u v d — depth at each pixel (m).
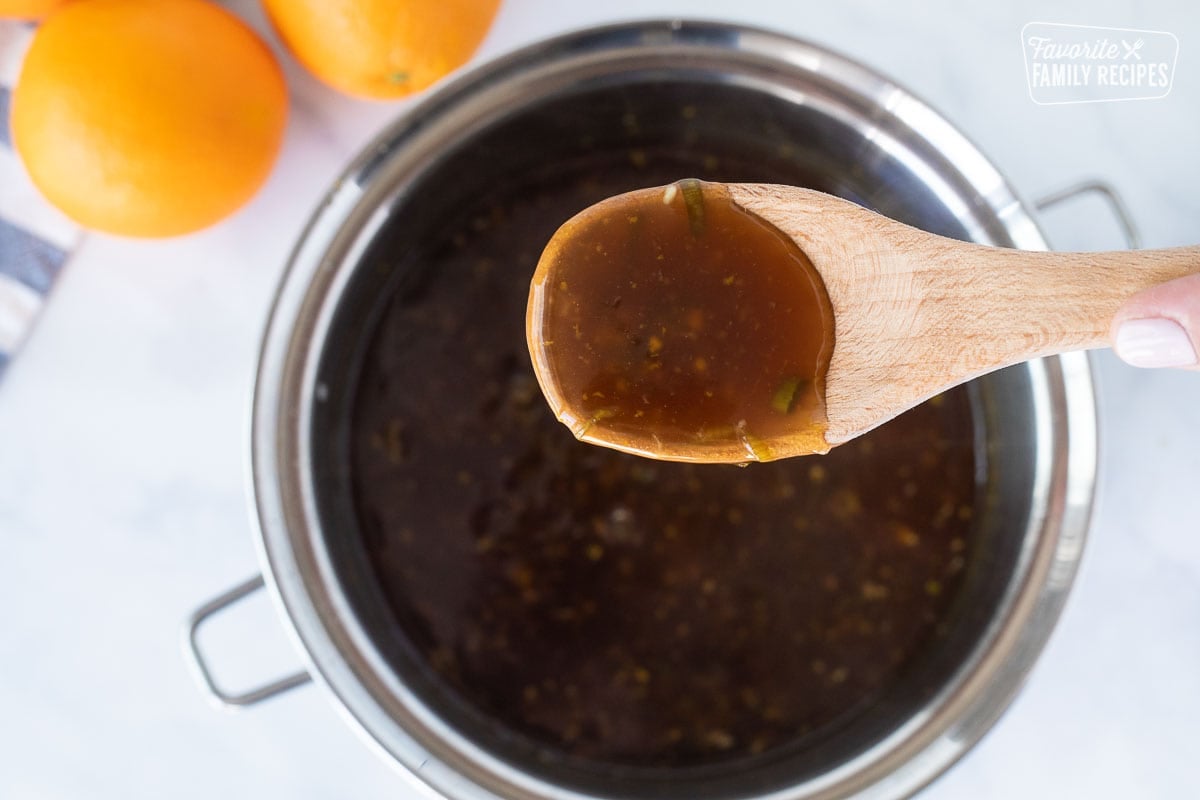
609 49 0.45
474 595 0.48
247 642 0.52
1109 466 0.53
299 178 0.52
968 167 0.44
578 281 0.40
